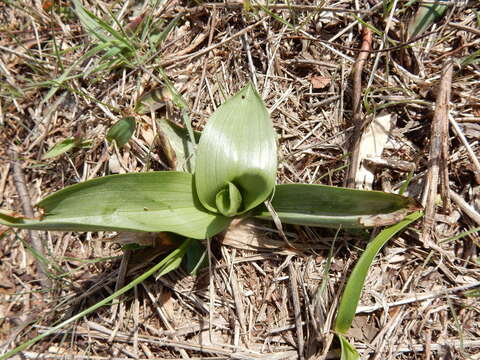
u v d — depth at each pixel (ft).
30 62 0.87
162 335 0.70
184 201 0.65
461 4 0.78
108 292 0.74
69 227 0.55
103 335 0.71
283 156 0.76
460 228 0.72
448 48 0.78
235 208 0.63
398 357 0.67
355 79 0.75
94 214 0.59
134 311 0.72
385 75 0.77
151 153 0.77
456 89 0.75
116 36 0.76
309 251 0.71
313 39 0.77
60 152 0.79
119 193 0.60
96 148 0.81
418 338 0.67
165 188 0.64
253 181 0.64
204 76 0.82
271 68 0.80
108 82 0.84
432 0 0.77
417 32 0.77
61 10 0.89
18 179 0.83
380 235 0.65
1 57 0.89
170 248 0.70
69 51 0.86
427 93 0.75
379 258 0.71
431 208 0.68
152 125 0.78
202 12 0.85
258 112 0.64
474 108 0.75
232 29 0.84
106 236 0.77
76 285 0.75
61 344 0.70
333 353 0.65
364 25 0.77
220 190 0.65
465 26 0.75
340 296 0.67
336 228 0.70
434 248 0.69
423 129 0.75
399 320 0.68
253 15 0.82
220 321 0.70
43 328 0.73
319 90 0.79
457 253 0.71
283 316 0.69
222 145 0.64
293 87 0.80
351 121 0.76
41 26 0.89
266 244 0.70
